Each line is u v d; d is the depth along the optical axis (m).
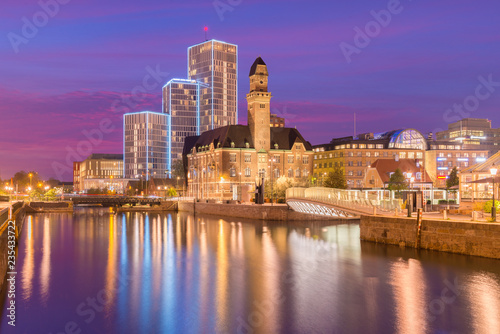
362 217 65.69
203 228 100.12
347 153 178.12
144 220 127.31
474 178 77.31
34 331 32.44
